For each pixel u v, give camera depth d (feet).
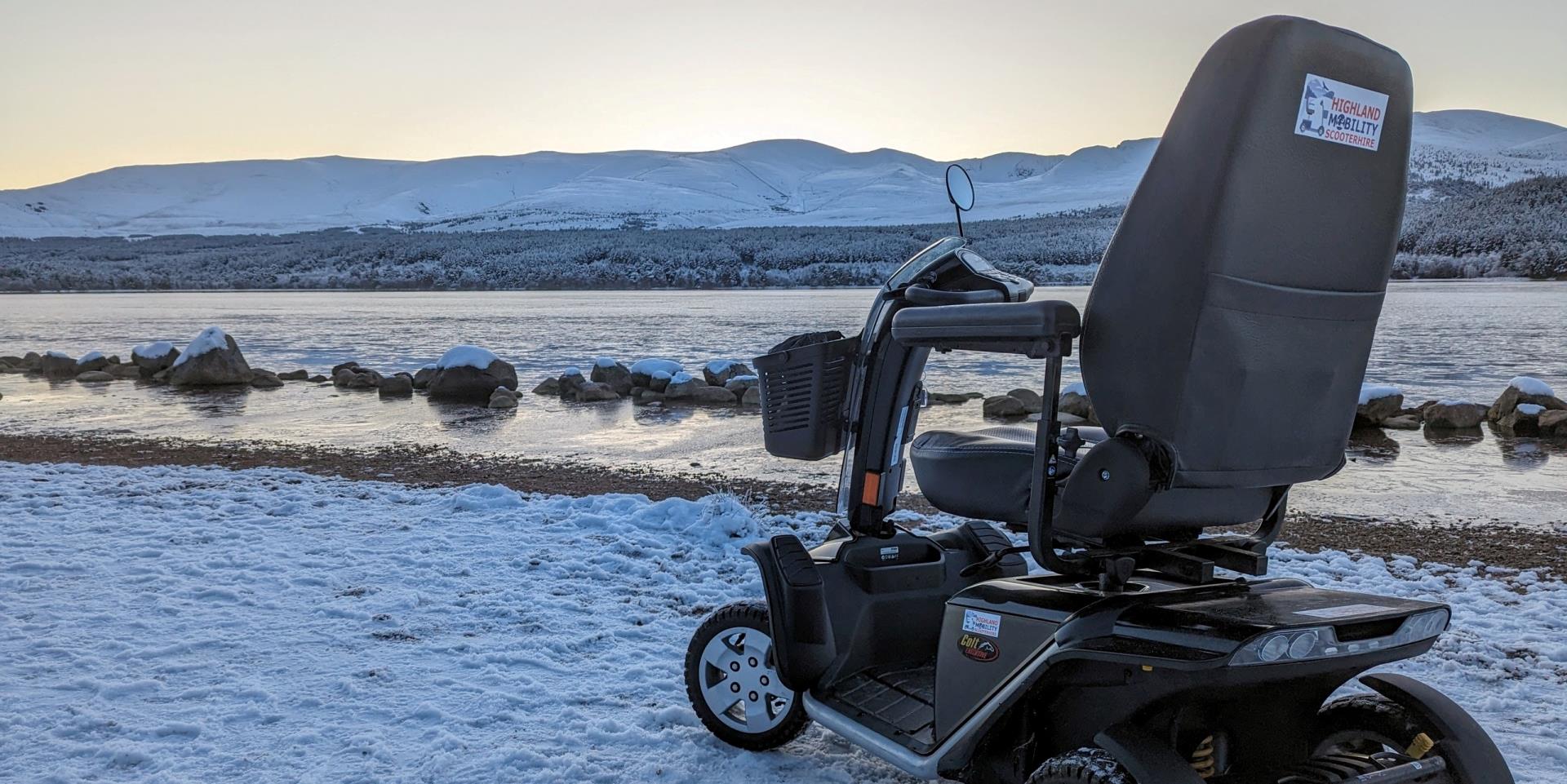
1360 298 9.03
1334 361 9.07
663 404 62.54
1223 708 9.18
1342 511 29.89
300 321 176.86
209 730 13.26
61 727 13.28
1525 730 13.43
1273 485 9.10
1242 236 8.21
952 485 10.35
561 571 21.40
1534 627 17.67
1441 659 16.12
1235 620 7.89
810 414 12.41
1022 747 9.39
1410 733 8.61
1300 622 7.83
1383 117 8.74
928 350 12.22
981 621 9.71
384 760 12.46
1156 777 7.81
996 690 9.36
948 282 11.89
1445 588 20.34
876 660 12.10
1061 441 9.68
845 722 11.01
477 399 66.13
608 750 12.84
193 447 42.83
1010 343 9.15
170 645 16.44
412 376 75.92
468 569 21.47
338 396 67.67
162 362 81.46
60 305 273.54
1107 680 8.73
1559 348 90.58
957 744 9.64
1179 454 8.43
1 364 89.30
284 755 12.57
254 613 18.35
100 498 28.94
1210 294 8.19
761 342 113.09
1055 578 10.16
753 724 12.69
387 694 14.60
